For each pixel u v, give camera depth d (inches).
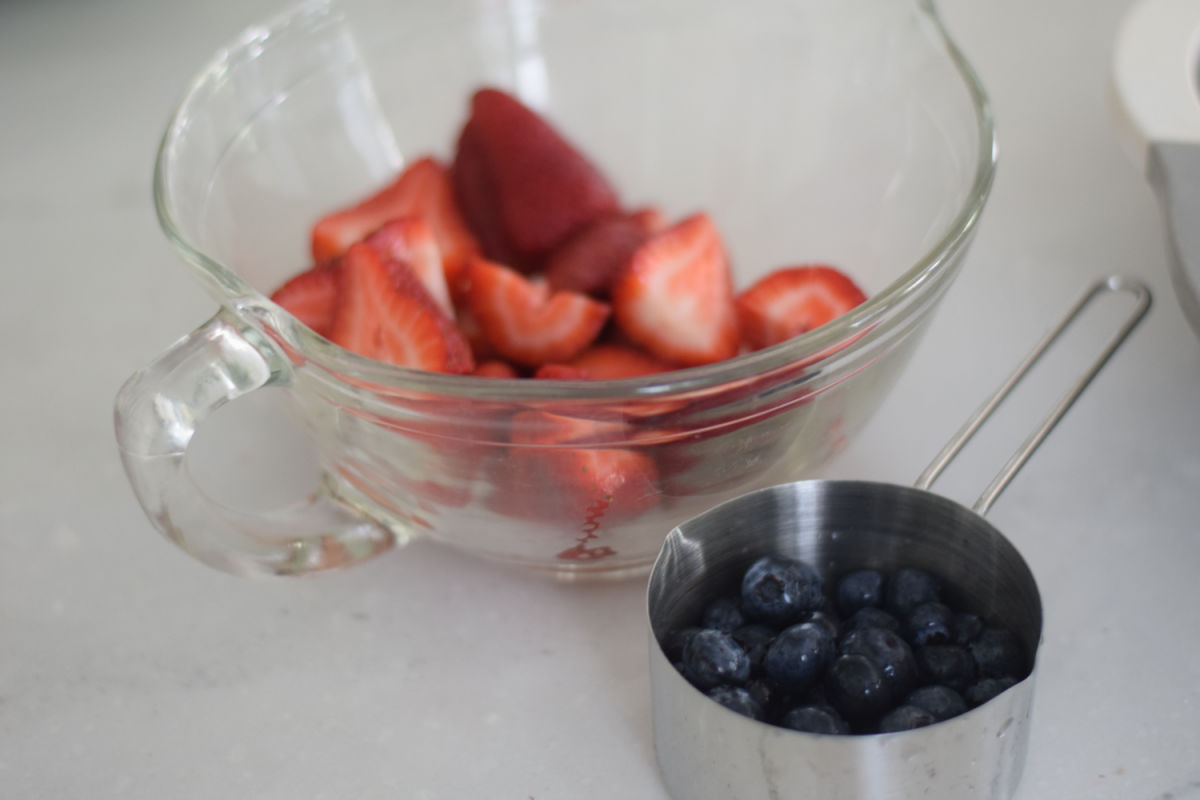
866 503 18.5
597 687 19.6
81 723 19.8
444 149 25.5
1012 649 17.7
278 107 23.6
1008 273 24.0
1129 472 21.1
